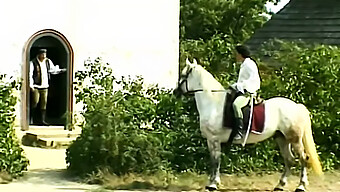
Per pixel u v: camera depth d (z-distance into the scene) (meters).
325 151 14.82
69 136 18.62
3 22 18.92
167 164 13.34
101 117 13.10
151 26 21.09
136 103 13.64
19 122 18.98
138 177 12.92
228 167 13.70
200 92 11.73
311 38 22.48
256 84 11.45
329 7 23.03
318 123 14.70
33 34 19.31
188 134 13.66
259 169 13.92
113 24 20.48
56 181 12.82
